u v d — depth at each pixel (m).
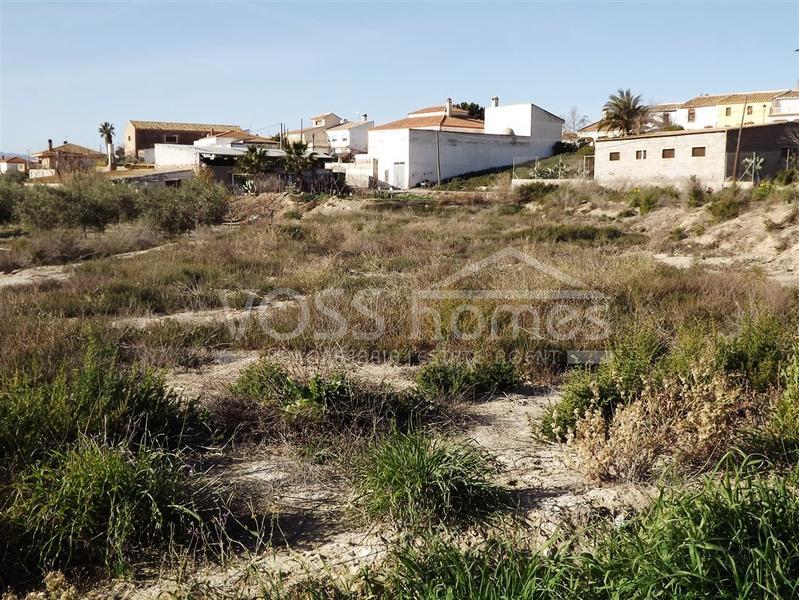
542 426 5.48
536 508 4.00
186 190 29.02
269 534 3.88
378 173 58.81
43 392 4.96
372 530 3.89
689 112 66.31
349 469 4.69
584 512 3.89
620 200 32.03
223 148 62.38
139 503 3.76
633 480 4.29
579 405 5.32
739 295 10.80
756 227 21.53
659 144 39.25
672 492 3.40
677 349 6.46
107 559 3.53
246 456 5.04
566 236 23.47
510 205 36.38
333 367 6.45
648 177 39.88
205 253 17.69
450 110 71.50
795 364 5.31
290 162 52.16
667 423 4.48
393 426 4.91
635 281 11.38
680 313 9.44
